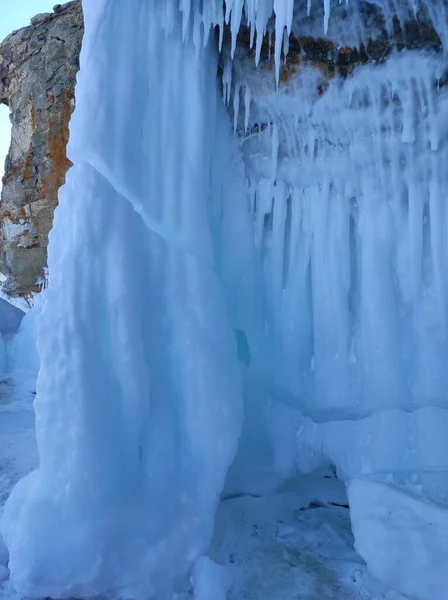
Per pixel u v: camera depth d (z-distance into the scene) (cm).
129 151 351
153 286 366
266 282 466
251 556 375
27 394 929
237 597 327
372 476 378
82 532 308
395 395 399
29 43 1909
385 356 406
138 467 340
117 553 312
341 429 413
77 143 344
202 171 384
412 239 405
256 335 456
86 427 316
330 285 439
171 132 377
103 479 318
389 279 415
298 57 380
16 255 2047
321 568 361
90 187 344
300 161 432
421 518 336
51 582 306
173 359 367
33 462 584
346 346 430
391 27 344
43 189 1917
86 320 331
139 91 365
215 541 382
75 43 1794
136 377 337
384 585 333
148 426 348
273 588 338
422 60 350
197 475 355
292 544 393
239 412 378
